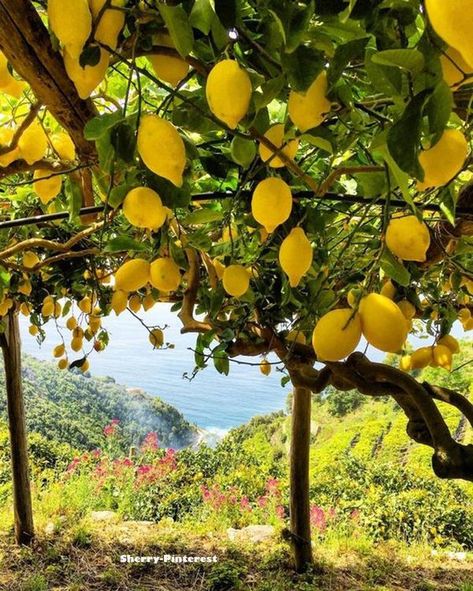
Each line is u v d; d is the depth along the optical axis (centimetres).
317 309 144
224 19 62
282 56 62
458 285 175
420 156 57
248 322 167
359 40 61
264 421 1016
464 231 143
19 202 227
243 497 555
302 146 143
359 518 541
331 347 69
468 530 541
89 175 126
